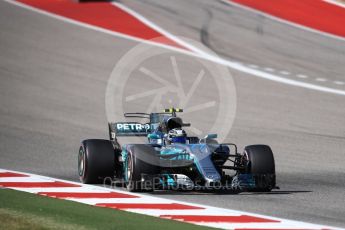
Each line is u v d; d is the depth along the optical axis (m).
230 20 135.88
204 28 129.50
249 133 72.19
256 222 36.91
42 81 93.69
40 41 115.25
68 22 128.88
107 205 41.00
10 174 51.69
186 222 36.59
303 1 151.62
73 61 104.81
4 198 42.50
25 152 61.16
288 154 63.00
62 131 70.62
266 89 94.75
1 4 138.00
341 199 44.62
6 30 120.44
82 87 91.50
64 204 41.00
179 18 135.88
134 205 41.16
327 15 143.12
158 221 36.66
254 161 46.03
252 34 127.25
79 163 49.28
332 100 90.44
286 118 79.94
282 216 39.06
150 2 148.38
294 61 112.44
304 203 43.06
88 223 35.88
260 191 46.78
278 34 128.38
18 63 102.12
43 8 138.38
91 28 125.62
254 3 149.75
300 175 53.81
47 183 48.25
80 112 79.56
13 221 35.66
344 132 73.88
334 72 107.31
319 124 77.50
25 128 71.38
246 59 111.69
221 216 38.28
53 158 59.16
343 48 122.50
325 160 60.72
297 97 91.25
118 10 140.38
